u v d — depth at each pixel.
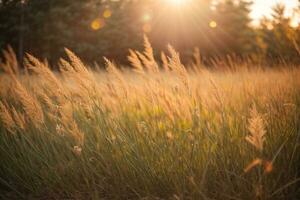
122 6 32.03
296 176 2.99
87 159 3.41
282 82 4.21
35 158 3.75
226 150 3.08
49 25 28.08
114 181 3.37
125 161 3.35
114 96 3.57
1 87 5.58
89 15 29.48
